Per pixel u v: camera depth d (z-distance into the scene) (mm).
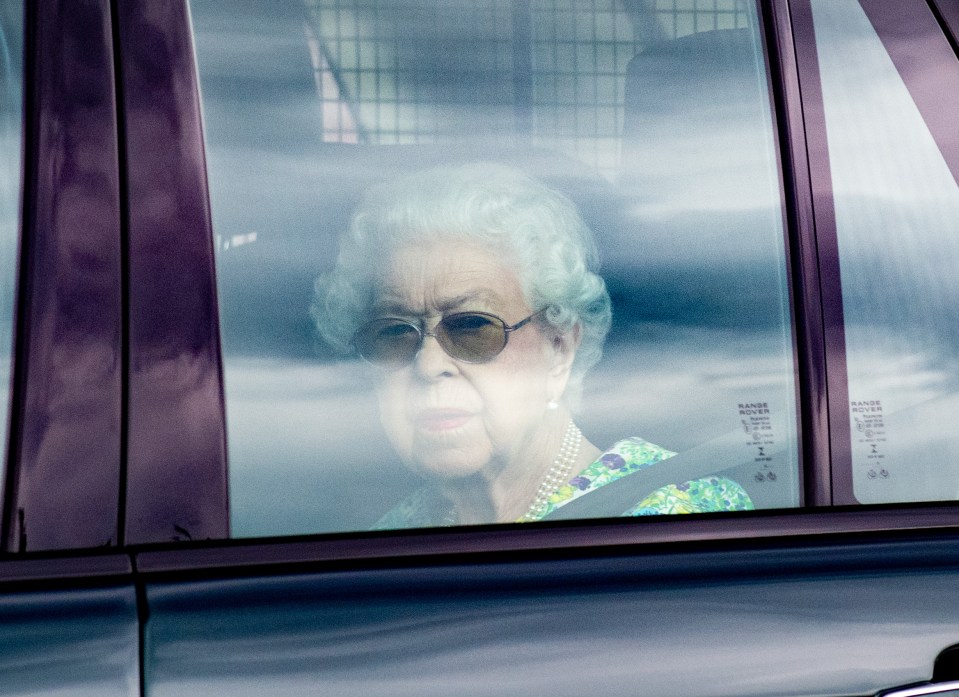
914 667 5680
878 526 6098
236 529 5578
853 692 5590
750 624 5633
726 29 6555
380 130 6082
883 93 6668
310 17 6074
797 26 6645
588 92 6301
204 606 5395
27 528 5355
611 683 5434
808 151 6480
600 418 6121
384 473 5812
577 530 5859
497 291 6051
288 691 5273
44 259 5543
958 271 6562
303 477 5691
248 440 5641
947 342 6461
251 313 5742
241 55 5965
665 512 6016
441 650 5414
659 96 6391
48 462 5398
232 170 5836
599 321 6152
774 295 6297
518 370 6070
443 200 6062
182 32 5914
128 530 5445
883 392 6320
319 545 5621
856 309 6375
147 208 5676
